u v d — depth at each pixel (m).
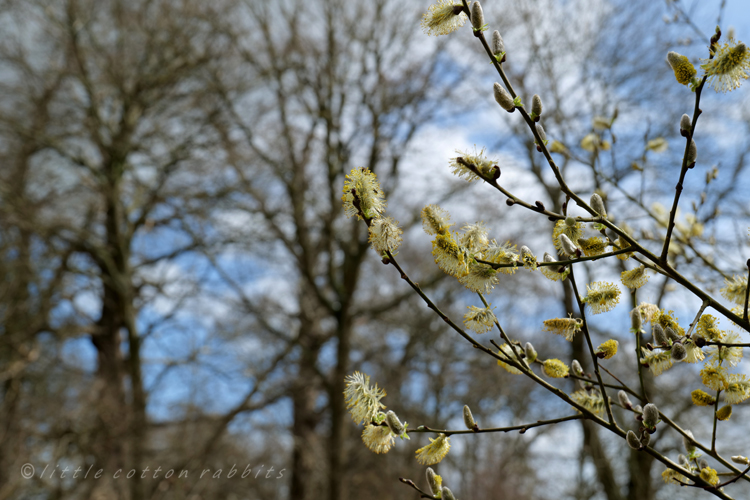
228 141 12.66
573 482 11.84
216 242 13.21
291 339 13.30
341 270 14.81
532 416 12.07
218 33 12.96
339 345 12.80
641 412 2.14
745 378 2.07
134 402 12.87
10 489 9.00
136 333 13.66
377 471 13.75
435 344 13.47
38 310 12.18
